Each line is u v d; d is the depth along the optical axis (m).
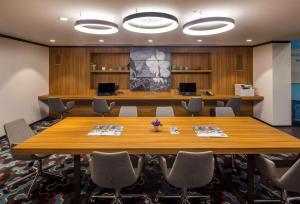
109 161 1.78
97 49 6.42
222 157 3.64
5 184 2.73
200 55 6.68
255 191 2.57
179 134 2.50
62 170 3.14
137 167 2.25
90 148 2.02
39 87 6.09
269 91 5.68
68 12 3.07
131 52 6.38
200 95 6.23
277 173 2.09
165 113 3.83
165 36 4.84
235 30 4.22
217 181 2.83
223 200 2.41
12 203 2.34
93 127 2.85
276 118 5.59
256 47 6.22
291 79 5.85
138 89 6.47
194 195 2.44
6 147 4.14
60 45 6.29
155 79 6.45
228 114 3.85
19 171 3.10
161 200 2.41
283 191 2.25
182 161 1.78
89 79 6.46
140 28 3.35
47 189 2.62
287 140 2.27
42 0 2.62
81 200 2.39
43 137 2.37
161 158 2.14
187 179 1.85
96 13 3.10
